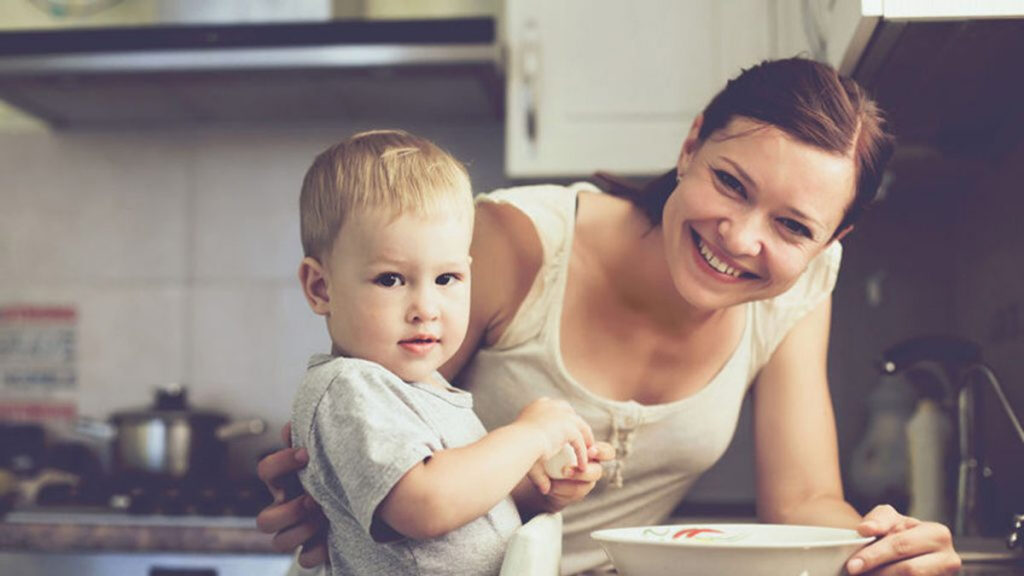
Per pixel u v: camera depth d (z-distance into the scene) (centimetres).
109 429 223
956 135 173
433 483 81
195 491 197
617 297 113
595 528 121
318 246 93
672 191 109
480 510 83
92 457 241
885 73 138
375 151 93
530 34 204
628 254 112
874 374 223
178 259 246
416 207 89
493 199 115
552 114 207
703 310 107
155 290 246
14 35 209
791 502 120
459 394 96
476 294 112
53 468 234
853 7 124
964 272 208
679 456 118
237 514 185
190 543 181
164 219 246
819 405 123
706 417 117
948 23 119
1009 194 174
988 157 183
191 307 245
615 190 118
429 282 90
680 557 78
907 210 224
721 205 92
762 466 123
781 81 93
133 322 245
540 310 113
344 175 92
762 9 205
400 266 89
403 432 83
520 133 208
